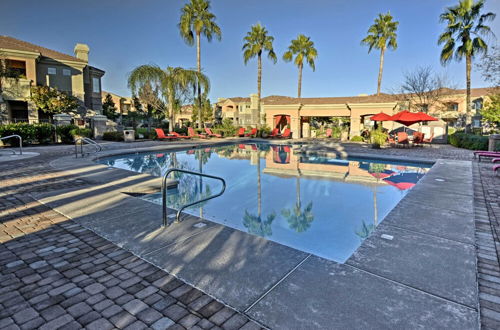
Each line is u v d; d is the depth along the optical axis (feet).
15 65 83.61
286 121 108.78
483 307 7.97
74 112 88.28
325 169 39.83
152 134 82.58
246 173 37.11
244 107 169.89
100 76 104.83
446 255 11.13
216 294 8.65
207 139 85.51
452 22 73.00
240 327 7.26
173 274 9.80
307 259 10.86
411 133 80.23
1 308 8.00
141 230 13.73
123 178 26.03
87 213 16.10
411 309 7.86
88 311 7.89
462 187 23.02
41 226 14.23
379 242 12.33
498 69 60.08
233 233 13.42
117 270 10.09
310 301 8.25
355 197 25.58
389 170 38.65
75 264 10.52
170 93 85.30
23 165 33.19
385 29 104.99
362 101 88.07
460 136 62.28
